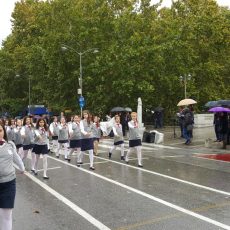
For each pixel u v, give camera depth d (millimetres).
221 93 50250
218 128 24500
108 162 17234
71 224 7691
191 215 8172
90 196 10227
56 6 46469
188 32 45062
